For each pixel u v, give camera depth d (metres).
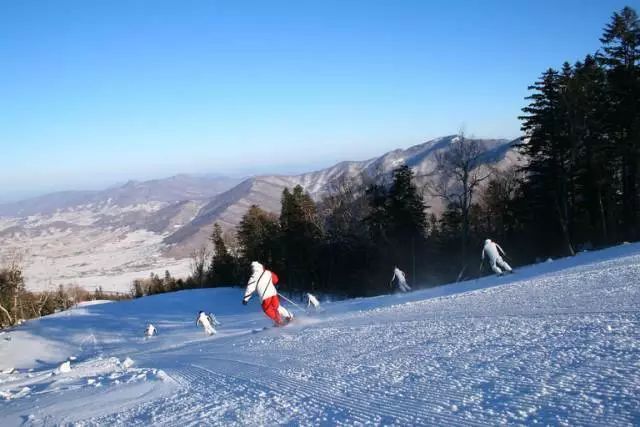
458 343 7.85
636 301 9.18
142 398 7.82
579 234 44.25
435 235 53.16
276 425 5.20
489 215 49.75
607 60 40.38
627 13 39.41
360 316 14.09
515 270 21.78
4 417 7.67
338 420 5.03
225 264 82.88
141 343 32.59
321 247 57.03
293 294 60.81
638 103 39.03
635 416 3.98
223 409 6.20
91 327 48.12
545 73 40.97
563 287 12.58
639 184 39.88
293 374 7.64
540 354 6.35
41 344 41.94
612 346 6.18
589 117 38.97
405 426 4.57
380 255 51.75
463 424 4.39
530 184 43.91
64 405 8.01
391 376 6.48
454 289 18.66
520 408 4.55
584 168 39.97
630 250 21.44
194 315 50.53
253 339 13.64
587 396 4.57
